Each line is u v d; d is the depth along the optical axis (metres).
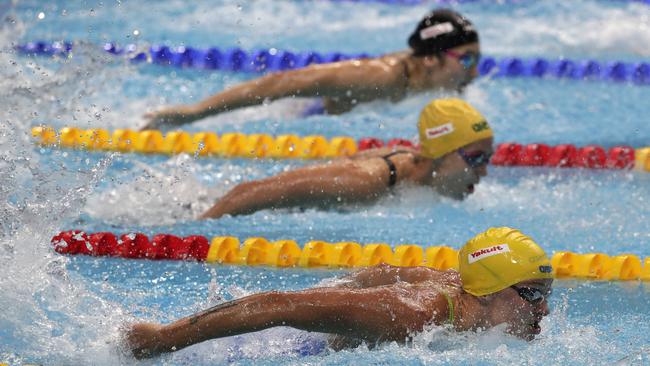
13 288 13.56
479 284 12.17
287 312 11.53
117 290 14.89
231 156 23.66
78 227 18.08
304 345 12.65
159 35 34.78
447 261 16.53
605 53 33.22
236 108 23.33
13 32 32.75
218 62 31.33
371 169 19.02
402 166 19.30
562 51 33.44
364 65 23.94
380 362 11.82
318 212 19.19
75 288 14.08
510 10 40.19
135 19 37.31
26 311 13.13
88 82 24.34
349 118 25.70
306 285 15.39
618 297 15.10
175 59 31.47
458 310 12.05
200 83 29.11
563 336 13.03
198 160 23.19
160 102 26.66
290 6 40.84
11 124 18.14
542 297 12.20
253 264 16.59
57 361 11.95
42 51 30.69
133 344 11.94
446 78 24.34
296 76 23.25
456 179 19.22
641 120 26.61
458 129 18.92
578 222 18.98
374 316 11.64
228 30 36.28
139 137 23.50
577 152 23.38
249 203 18.80
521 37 35.53
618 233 18.33
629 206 20.12
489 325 12.12
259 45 33.75
